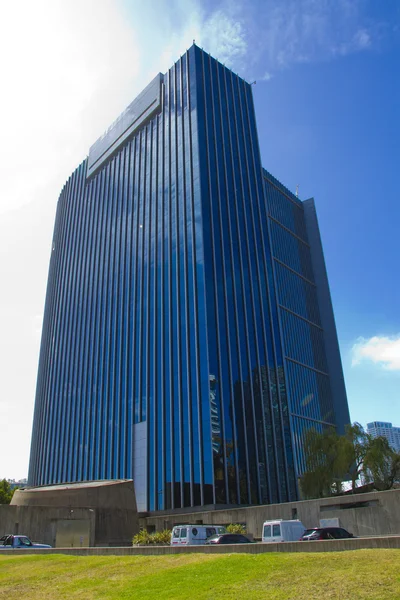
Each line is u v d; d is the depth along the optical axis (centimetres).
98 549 2269
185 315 5997
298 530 2397
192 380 5584
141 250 7381
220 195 6725
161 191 7306
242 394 5684
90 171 10000
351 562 1368
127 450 6262
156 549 2048
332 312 10400
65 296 9681
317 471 4453
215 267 6088
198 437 5262
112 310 7731
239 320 6122
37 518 3597
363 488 4619
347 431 4456
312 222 11331
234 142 7544
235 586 1279
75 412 7950
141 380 6438
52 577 1775
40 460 8769
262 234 7294
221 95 7700
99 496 3944
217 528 2778
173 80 7944
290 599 1123
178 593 1280
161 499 5422
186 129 7162
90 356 8000
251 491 5250
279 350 6594
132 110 8900
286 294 9375
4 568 2077
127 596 1330
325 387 9638
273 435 5872
